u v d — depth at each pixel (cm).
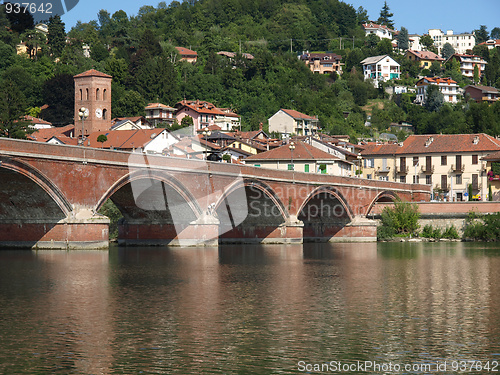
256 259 7144
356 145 16388
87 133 16100
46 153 6488
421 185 13250
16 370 2730
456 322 3622
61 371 2723
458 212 11756
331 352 3028
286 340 3212
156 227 8675
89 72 16162
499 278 5544
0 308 3897
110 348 3039
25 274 5312
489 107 19512
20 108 14588
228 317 3697
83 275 5325
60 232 6962
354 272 5956
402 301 4288
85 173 6881
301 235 10025
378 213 12012
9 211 7206
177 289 4712
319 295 4509
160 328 3419
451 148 14888
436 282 5262
